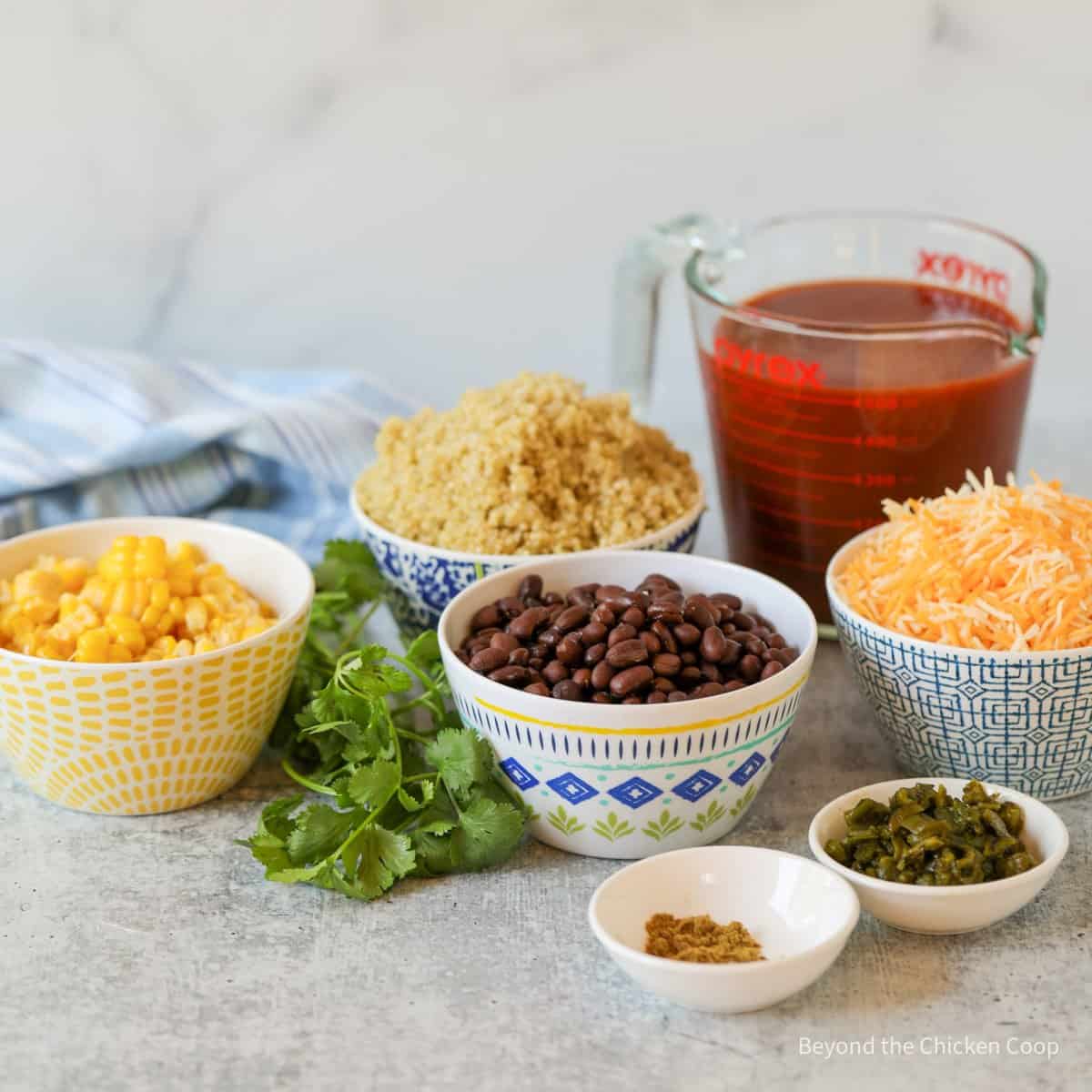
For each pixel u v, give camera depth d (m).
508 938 0.86
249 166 1.24
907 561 0.91
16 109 1.22
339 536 1.12
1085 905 0.87
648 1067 0.81
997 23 1.19
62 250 1.26
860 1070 0.81
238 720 0.92
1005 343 0.97
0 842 0.92
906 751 0.93
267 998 0.84
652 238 1.08
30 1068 0.81
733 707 0.87
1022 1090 0.80
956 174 1.23
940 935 0.86
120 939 0.87
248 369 1.28
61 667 0.89
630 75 1.22
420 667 0.96
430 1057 0.81
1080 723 0.89
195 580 0.97
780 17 1.20
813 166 1.23
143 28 1.21
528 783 0.89
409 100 1.22
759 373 0.99
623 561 0.96
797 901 0.85
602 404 1.01
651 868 0.86
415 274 1.27
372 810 0.88
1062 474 1.18
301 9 1.21
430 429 1.01
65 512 1.11
